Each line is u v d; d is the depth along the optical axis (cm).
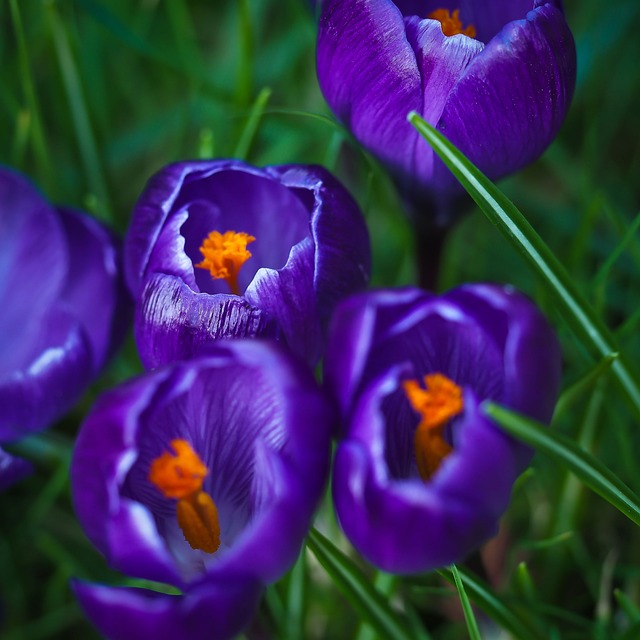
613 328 41
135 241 32
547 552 37
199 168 32
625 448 36
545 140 32
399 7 33
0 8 43
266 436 31
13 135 42
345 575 32
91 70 44
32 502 39
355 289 32
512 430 29
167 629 29
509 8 33
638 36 45
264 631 32
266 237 33
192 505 30
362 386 30
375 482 29
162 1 47
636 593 37
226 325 31
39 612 39
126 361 40
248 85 39
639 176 43
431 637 37
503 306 30
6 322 38
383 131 32
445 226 34
